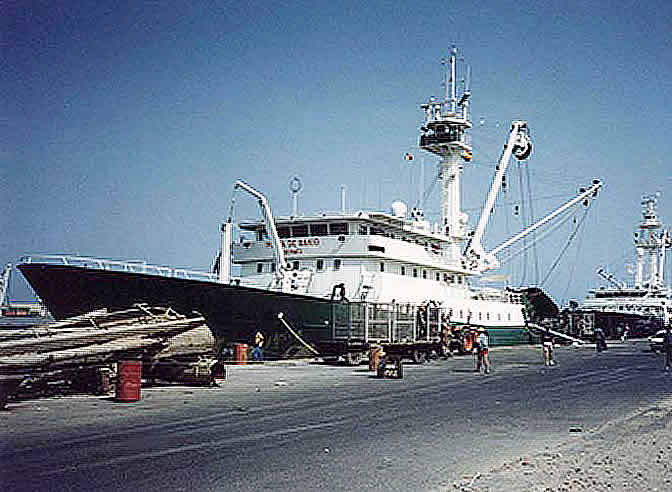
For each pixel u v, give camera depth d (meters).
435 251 48.28
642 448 13.54
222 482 10.55
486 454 12.95
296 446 13.40
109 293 28.48
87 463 11.59
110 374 21.11
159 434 14.38
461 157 52.75
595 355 49.72
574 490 10.21
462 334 46.06
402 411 18.53
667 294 90.81
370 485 10.56
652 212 92.06
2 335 20.09
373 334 35.69
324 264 39.75
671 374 32.53
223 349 33.09
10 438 13.80
